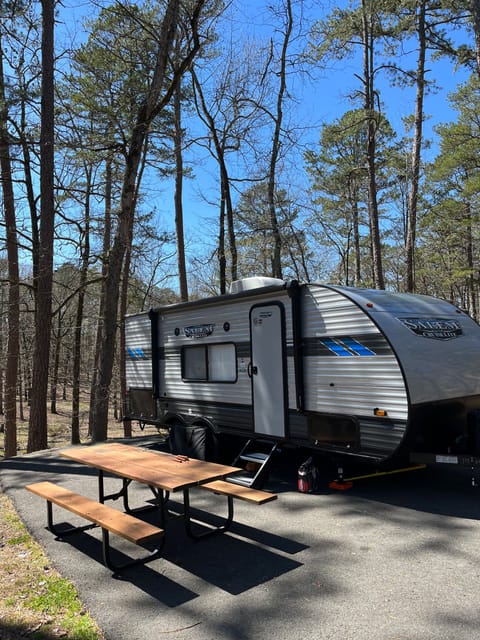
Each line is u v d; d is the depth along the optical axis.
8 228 12.37
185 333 7.69
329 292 5.43
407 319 5.22
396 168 20.45
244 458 6.16
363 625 2.83
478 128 20.11
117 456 4.80
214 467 4.23
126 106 12.27
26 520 4.95
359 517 4.64
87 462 4.54
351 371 5.19
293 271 22.75
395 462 4.93
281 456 6.83
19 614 3.14
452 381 5.15
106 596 3.31
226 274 18.00
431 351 5.09
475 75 15.25
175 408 7.96
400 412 4.74
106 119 11.99
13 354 13.73
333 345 5.38
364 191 25.91
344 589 3.26
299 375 5.71
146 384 8.70
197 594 3.29
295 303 5.76
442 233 26.06
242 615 3.00
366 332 5.04
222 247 16.75
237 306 6.63
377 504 5.00
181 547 4.10
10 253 13.10
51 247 10.40
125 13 9.92
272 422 6.10
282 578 3.46
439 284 31.28
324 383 5.48
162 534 3.33
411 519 4.53
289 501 5.21
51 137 10.32
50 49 10.28
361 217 26.70
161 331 8.34
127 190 10.09
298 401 5.71
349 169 23.31
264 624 2.89
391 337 4.89
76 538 4.45
